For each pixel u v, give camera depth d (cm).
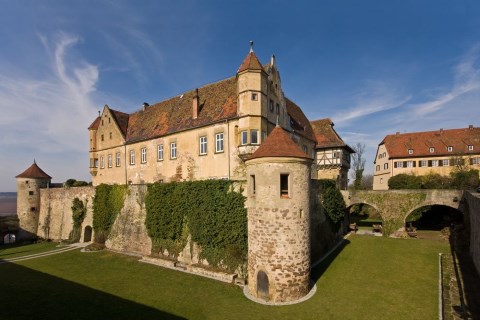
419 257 2477
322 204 2859
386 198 3316
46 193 4544
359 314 1605
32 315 1669
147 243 2902
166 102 4103
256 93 2708
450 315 1571
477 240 2086
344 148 4453
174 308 1719
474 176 4025
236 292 1925
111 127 4356
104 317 1628
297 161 1841
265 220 1834
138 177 3906
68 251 3297
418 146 5762
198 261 2448
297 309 1672
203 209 2423
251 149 2662
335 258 2541
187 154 3297
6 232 4375
